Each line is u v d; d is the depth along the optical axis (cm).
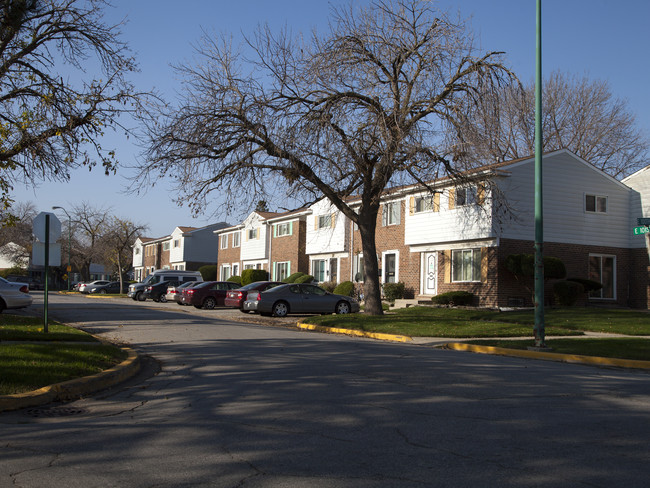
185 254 6556
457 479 480
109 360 1070
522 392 857
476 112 1995
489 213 2486
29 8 1515
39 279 8944
